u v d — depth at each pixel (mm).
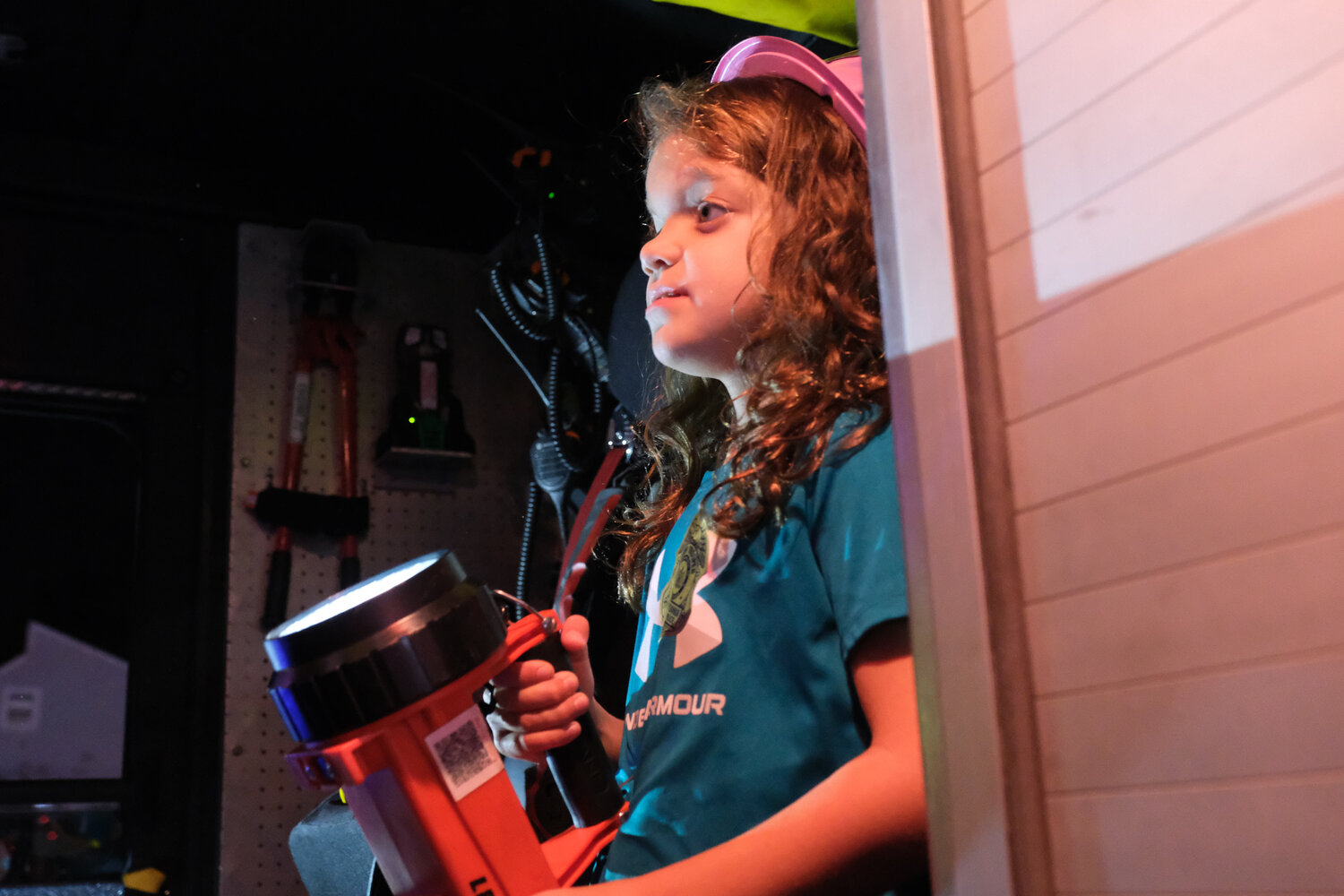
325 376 2160
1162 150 470
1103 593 478
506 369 2307
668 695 820
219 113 1989
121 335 2025
